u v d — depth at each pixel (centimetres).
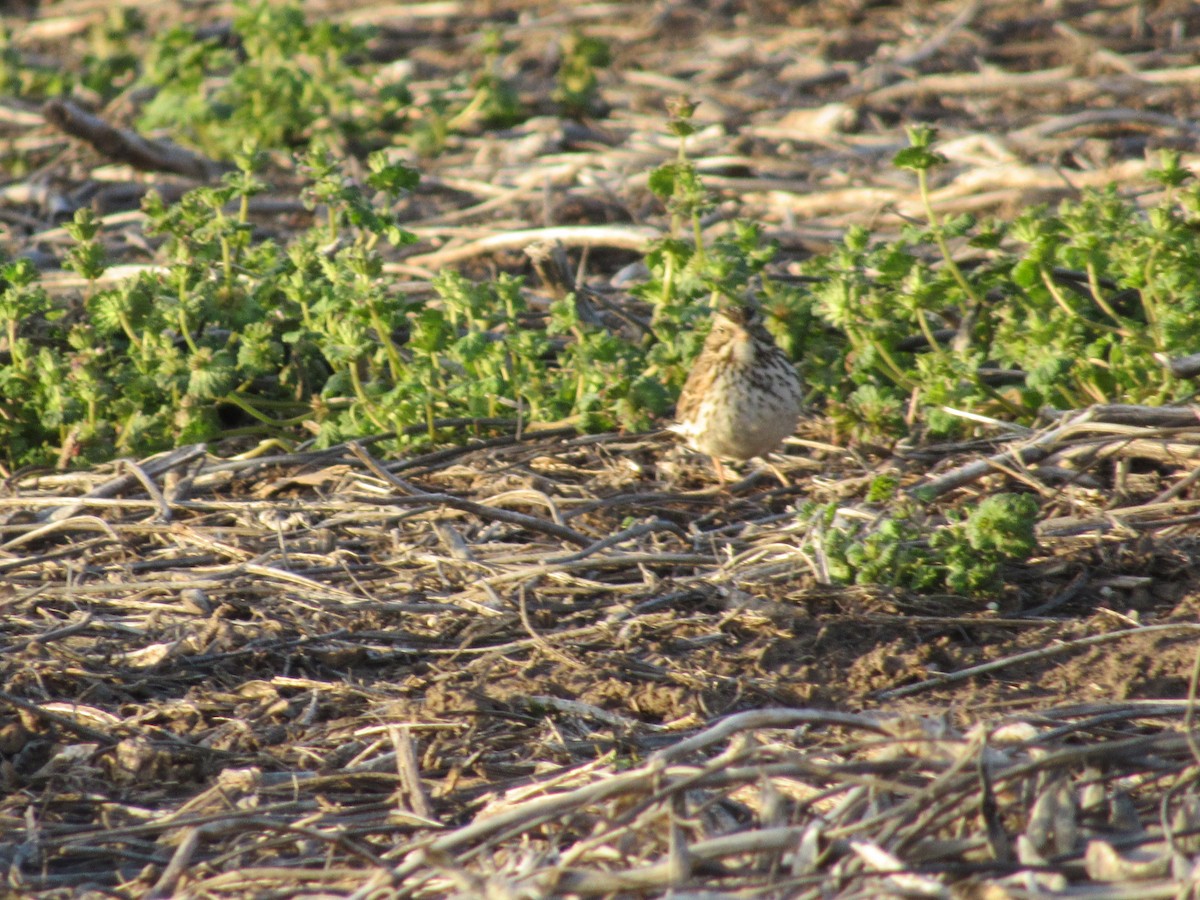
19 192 1961
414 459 1142
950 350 1231
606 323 1430
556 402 1227
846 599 894
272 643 874
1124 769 636
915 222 1565
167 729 792
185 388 1210
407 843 648
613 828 604
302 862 649
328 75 2127
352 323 1195
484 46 2306
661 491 1115
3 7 3281
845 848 579
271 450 1219
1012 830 605
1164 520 970
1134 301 1298
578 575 956
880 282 1225
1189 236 1128
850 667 833
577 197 1833
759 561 952
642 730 772
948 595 896
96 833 676
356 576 973
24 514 1077
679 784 606
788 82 2358
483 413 1216
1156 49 2381
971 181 1753
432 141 2128
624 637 864
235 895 618
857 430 1148
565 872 568
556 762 741
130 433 1193
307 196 1359
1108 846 571
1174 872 546
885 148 1942
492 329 1383
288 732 784
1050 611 892
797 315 1255
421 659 866
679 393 1245
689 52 2581
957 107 2195
